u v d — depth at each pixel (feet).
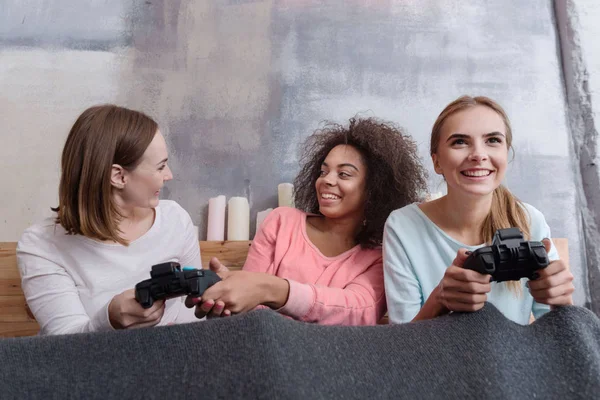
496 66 6.57
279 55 6.39
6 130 6.01
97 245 3.30
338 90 6.38
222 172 6.14
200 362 1.52
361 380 1.55
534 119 6.48
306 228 4.22
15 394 1.51
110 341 1.60
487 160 3.27
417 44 6.56
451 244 3.54
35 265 3.21
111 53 6.24
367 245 4.05
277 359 1.46
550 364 1.64
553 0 6.77
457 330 1.70
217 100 6.26
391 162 4.12
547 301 2.01
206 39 6.36
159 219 3.63
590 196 6.32
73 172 3.16
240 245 5.23
